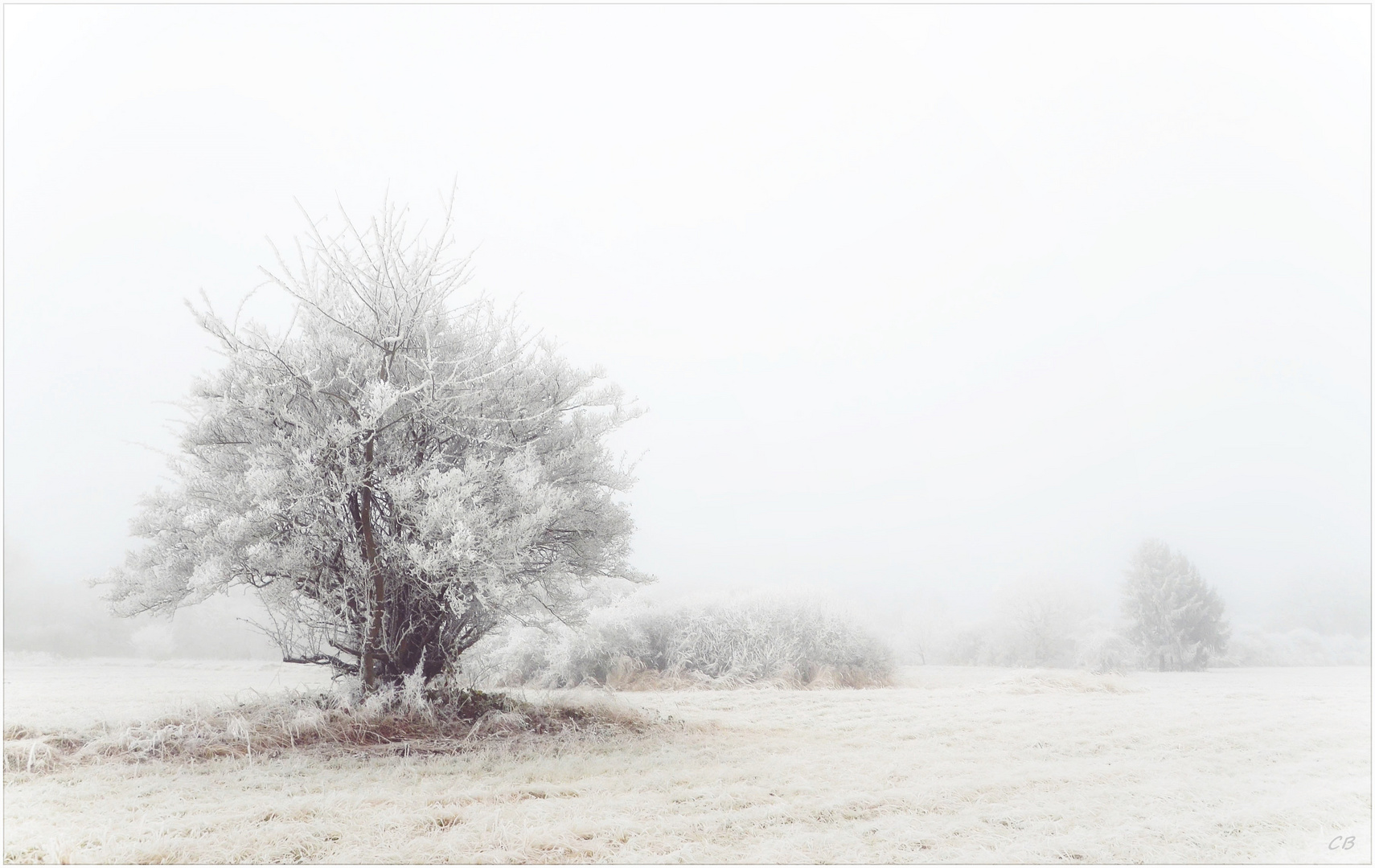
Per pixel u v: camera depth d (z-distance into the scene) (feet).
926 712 39.65
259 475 23.85
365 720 24.72
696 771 22.81
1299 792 21.91
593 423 31.07
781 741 29.58
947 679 70.13
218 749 21.75
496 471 26.96
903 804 19.63
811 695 49.19
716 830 16.66
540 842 15.02
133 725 22.90
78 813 15.96
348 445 25.80
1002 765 25.17
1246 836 17.52
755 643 59.62
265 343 25.89
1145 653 95.71
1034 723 35.65
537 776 21.35
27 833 14.57
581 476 30.19
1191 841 17.06
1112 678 55.77
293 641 27.66
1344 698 48.01
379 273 27.27
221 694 34.37
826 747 28.50
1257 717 38.04
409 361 28.12
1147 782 22.95
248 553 24.11
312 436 25.77
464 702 28.63
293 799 17.44
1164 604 95.04
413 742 24.13
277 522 25.25
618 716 30.91
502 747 24.27
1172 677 76.18
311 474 25.08
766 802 19.43
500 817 16.81
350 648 27.89
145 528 27.07
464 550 23.36
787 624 62.03
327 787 18.89
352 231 27.40
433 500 24.00
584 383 31.40
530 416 29.73
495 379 29.14
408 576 26.21
